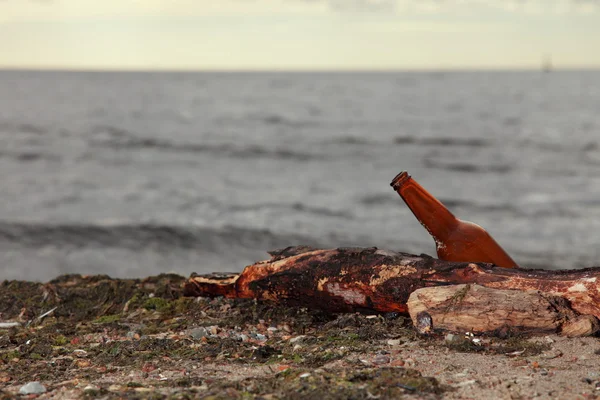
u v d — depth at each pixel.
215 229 14.73
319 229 15.16
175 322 4.47
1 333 4.35
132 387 3.00
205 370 3.31
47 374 3.33
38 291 5.46
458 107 69.88
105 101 81.31
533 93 99.25
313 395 2.71
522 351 3.33
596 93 97.00
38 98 86.50
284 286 4.41
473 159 30.12
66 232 14.11
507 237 14.53
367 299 4.11
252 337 4.06
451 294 3.73
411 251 13.12
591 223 15.87
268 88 133.00
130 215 16.38
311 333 4.11
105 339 4.14
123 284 5.43
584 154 31.03
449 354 3.37
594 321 3.46
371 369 3.13
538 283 3.70
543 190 21.12
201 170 26.38
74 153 31.44
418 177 25.00
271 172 26.17
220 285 4.78
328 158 31.22
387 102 81.00
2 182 21.72
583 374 2.95
